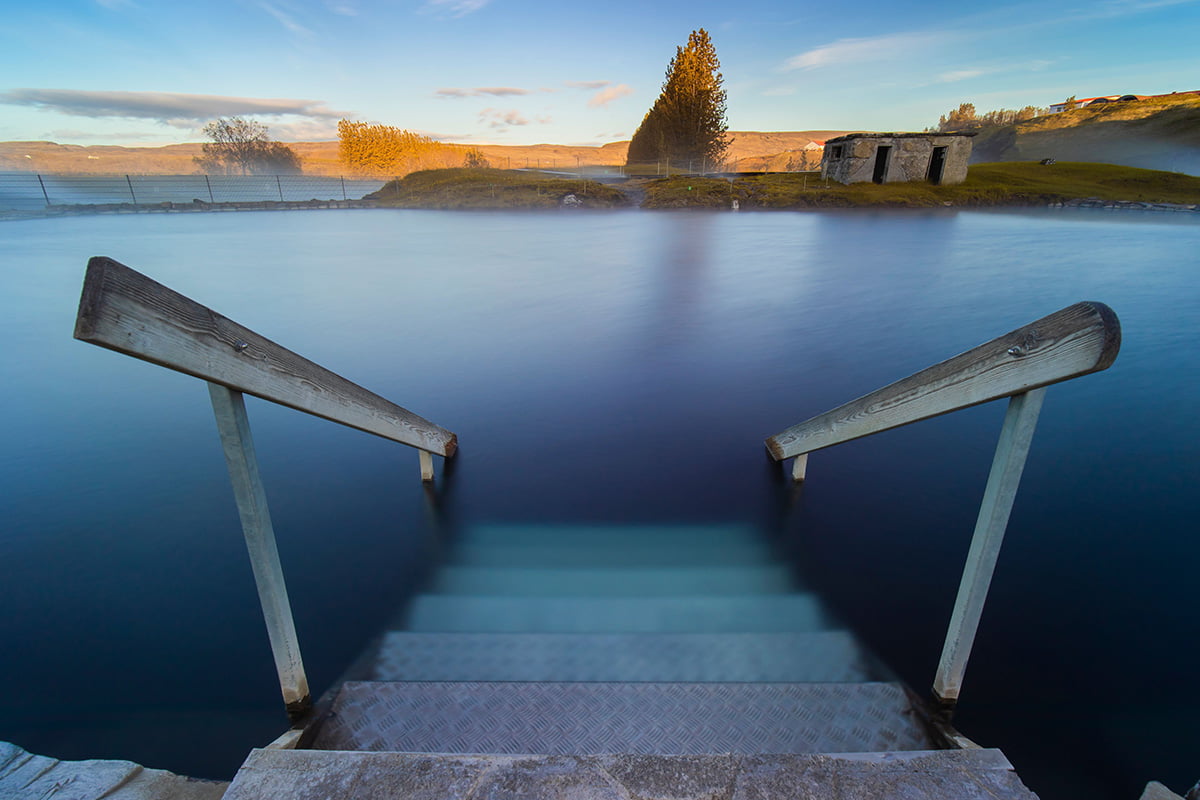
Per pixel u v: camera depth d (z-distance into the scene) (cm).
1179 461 396
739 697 204
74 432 444
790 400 510
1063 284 947
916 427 464
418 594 276
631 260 1225
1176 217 2006
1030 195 2461
